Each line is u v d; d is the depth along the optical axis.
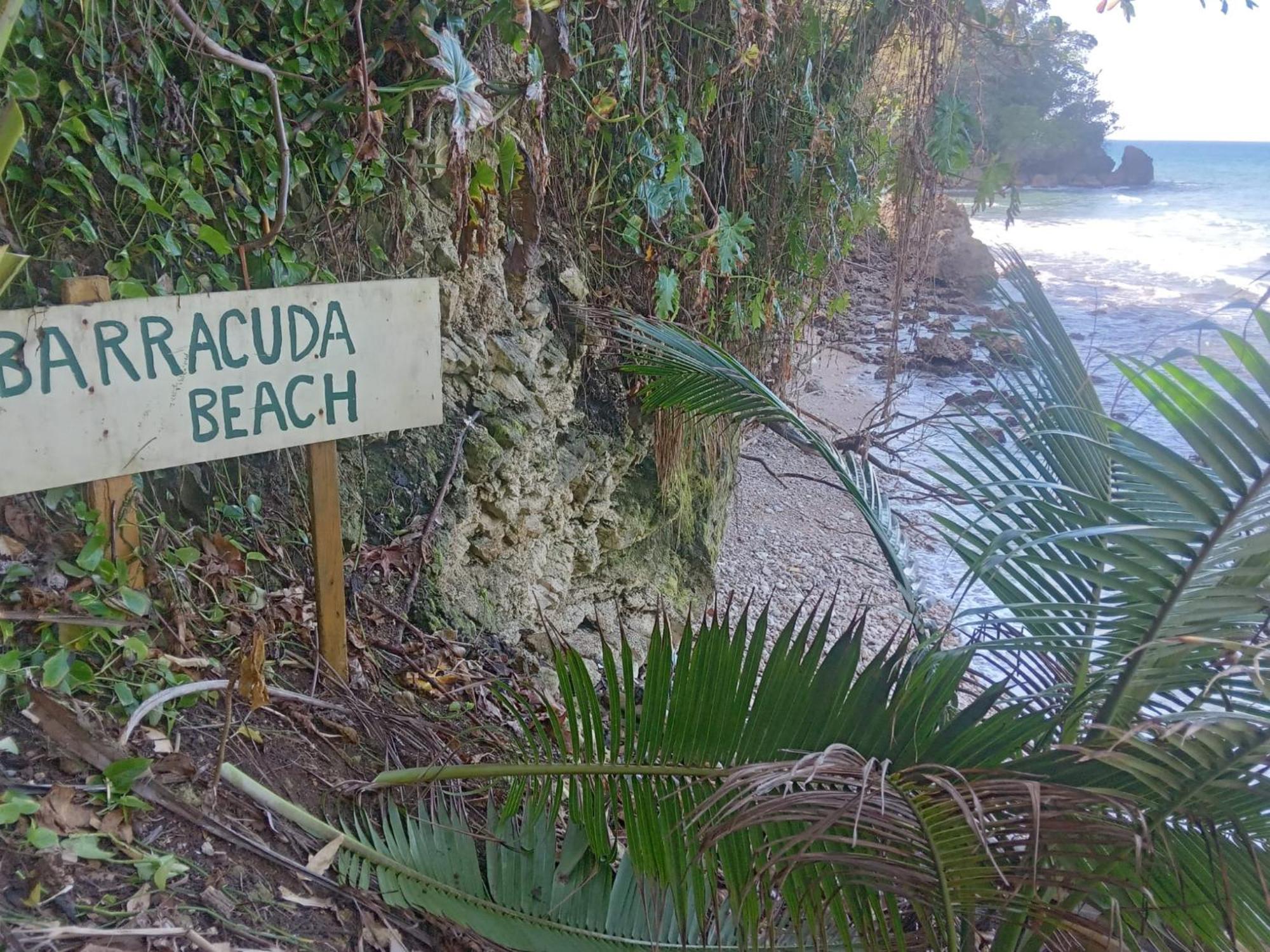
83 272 2.20
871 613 5.22
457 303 3.15
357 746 2.21
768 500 6.56
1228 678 1.56
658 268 3.99
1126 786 1.52
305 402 2.06
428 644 2.87
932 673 1.63
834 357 8.77
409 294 2.18
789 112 4.66
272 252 2.55
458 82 2.59
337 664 2.33
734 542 5.89
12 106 1.57
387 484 3.03
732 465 5.00
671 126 3.86
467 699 2.77
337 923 1.68
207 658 2.09
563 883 2.02
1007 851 1.48
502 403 3.33
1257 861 1.37
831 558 5.86
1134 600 1.57
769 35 4.27
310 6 2.49
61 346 1.70
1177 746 1.33
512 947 1.82
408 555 2.99
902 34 5.36
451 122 2.64
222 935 1.51
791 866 1.49
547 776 1.93
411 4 2.63
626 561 4.14
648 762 1.83
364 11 2.63
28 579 1.84
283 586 2.57
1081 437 1.54
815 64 4.80
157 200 2.32
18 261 1.66
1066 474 2.12
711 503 4.70
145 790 1.64
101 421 1.78
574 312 3.66
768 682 1.71
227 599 2.32
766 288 4.73
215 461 2.51
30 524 1.91
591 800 1.90
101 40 2.14
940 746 1.60
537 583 3.56
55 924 1.36
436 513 3.05
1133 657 1.59
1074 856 1.49
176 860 1.57
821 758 1.31
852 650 1.65
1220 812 1.41
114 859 1.52
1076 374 2.26
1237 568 1.46
